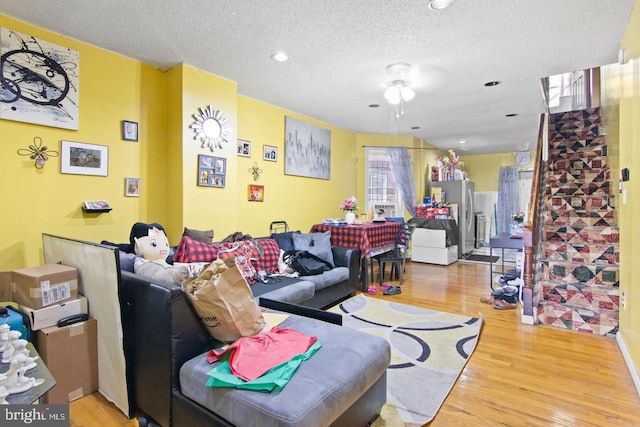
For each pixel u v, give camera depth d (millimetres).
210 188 3359
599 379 2148
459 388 2039
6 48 2297
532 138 6637
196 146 3229
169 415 1546
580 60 3057
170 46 2781
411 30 2531
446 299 3943
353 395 1409
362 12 2295
